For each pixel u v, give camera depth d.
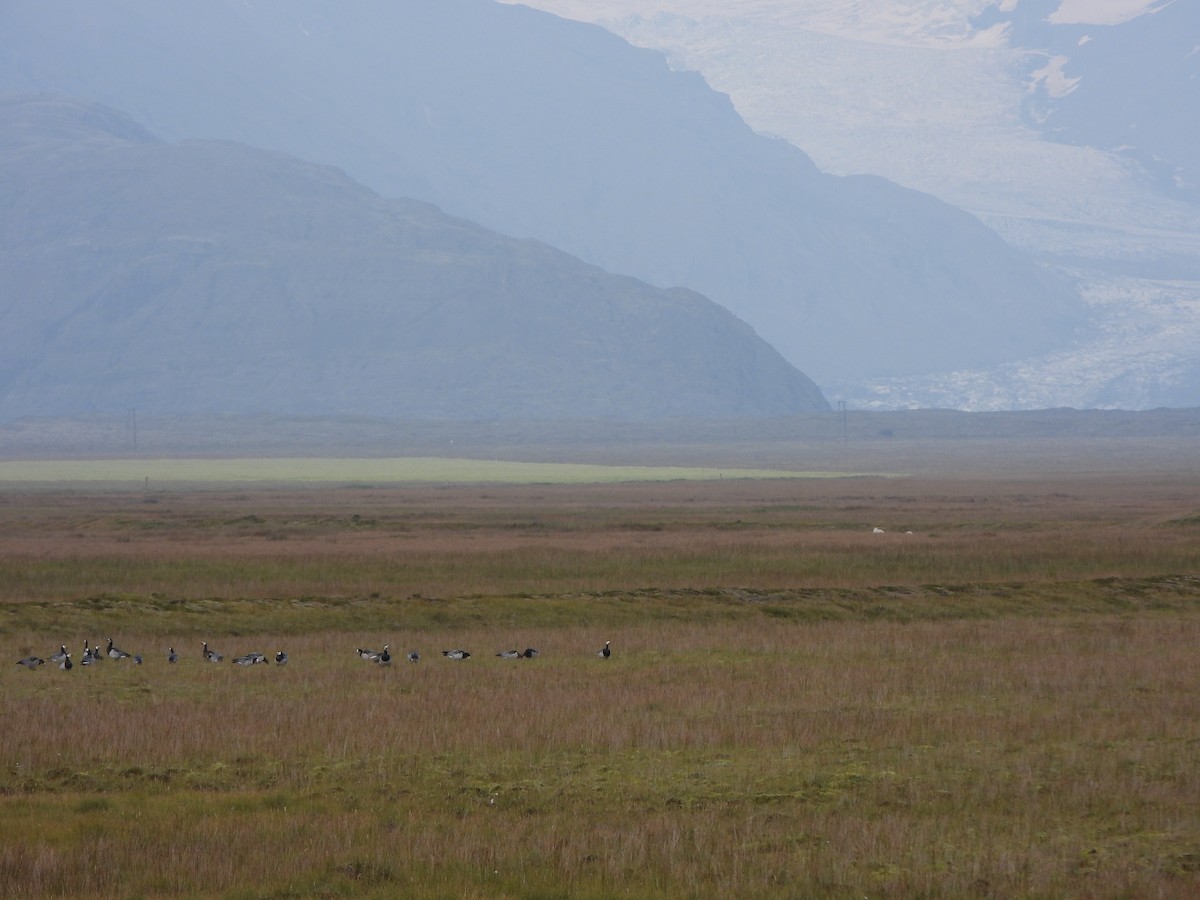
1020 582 170.75
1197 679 104.31
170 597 151.25
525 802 69.06
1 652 118.56
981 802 69.00
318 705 92.56
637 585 166.88
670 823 64.69
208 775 74.50
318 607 144.25
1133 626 138.00
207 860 58.75
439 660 116.38
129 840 61.50
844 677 105.38
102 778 73.69
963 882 56.91
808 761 77.25
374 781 72.94
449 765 76.62
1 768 75.12
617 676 106.44
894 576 178.12
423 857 59.53
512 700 94.38
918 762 76.94
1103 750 79.94
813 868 58.44
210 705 92.62
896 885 56.69
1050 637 129.88
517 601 148.88
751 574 178.88
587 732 83.62
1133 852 61.03
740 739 82.25
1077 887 56.62
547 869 58.09
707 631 134.38
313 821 64.62
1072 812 67.38
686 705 93.00
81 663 111.44
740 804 68.69
